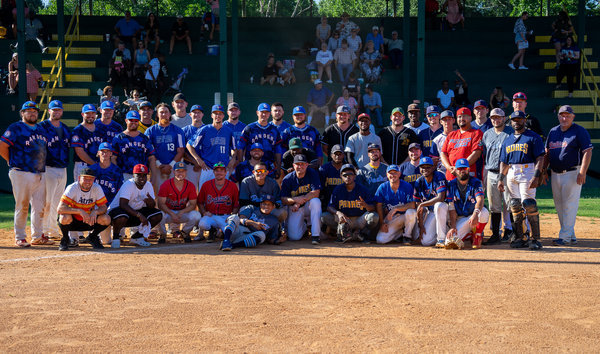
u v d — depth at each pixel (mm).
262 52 24625
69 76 21797
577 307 5250
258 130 10102
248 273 6707
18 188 8805
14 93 20297
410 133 10000
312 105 19641
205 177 10289
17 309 5234
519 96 9320
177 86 21047
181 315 5035
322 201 9812
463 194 8789
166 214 9391
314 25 26609
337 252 8258
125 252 8297
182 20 23219
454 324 4773
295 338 4453
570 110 8953
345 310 5172
